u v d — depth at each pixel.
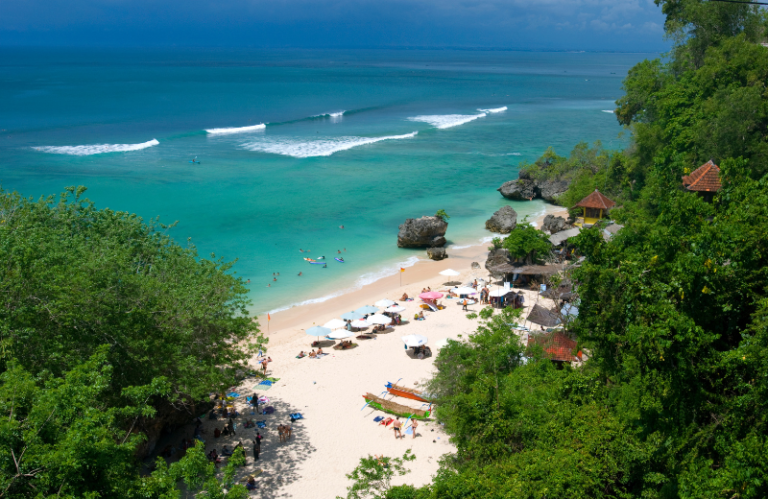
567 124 135.88
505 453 19.69
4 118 115.06
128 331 22.16
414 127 126.25
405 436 28.08
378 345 38.16
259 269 51.38
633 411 18.30
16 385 15.48
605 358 21.28
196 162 86.69
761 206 20.08
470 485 16.72
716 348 18.69
